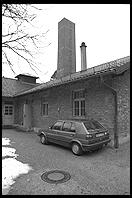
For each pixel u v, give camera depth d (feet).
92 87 28.02
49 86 33.27
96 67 36.60
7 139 32.17
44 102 41.45
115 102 23.88
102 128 22.29
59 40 49.24
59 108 35.32
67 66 46.62
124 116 25.84
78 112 30.99
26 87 67.31
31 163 17.57
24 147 25.08
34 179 13.58
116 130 23.58
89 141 19.24
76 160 18.58
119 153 21.27
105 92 25.66
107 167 16.33
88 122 21.70
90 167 16.34
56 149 23.80
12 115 57.06
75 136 20.86
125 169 15.78
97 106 26.81
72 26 49.80
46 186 12.37
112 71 21.52
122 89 25.90
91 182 13.01
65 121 23.90
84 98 29.76
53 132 24.91
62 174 14.58
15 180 13.41
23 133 40.88
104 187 12.19
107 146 24.52
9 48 13.39
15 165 16.90
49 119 38.42
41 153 21.59
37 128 42.45
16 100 57.72
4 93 54.65
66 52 47.14
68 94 33.06
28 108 46.60
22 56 14.07
